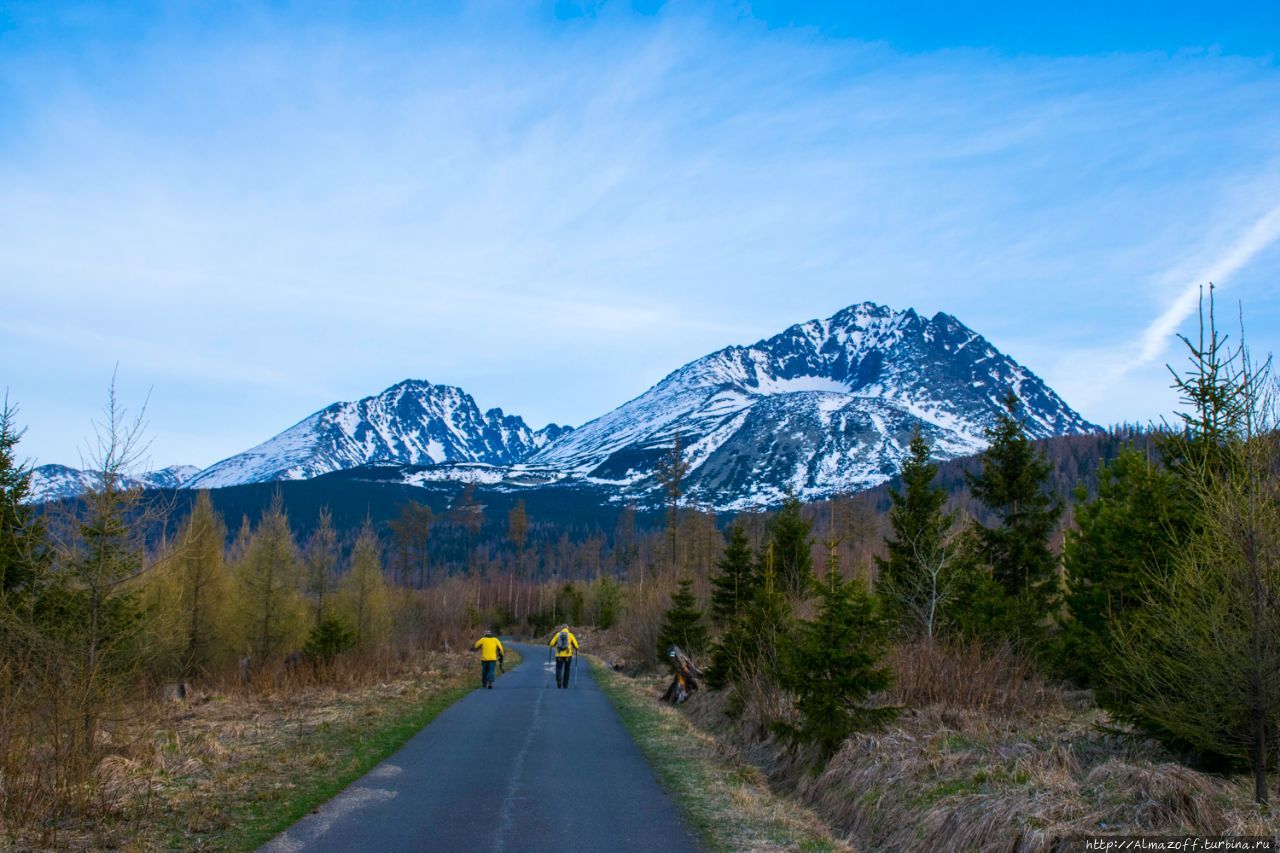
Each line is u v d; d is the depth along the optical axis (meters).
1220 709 8.74
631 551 133.12
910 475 22.94
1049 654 18.06
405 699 22.61
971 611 19.09
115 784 10.54
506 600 104.44
